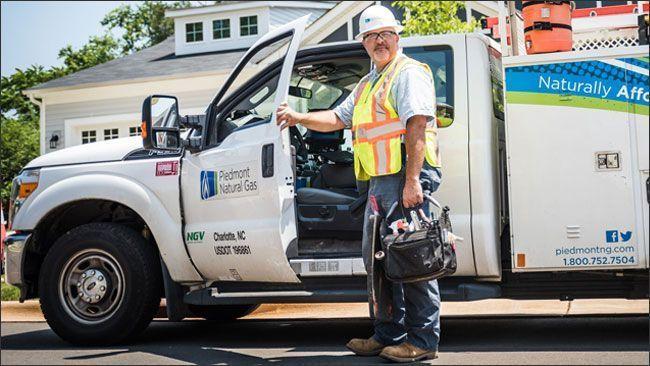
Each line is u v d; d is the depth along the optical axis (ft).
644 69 17.19
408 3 38.55
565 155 17.39
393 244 15.21
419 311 15.98
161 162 19.83
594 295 17.97
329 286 18.52
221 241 18.89
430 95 15.66
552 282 18.20
